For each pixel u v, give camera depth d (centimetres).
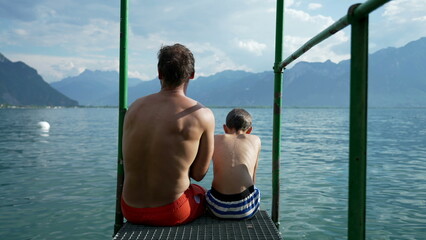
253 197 230
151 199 203
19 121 4434
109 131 2659
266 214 238
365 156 121
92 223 489
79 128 3050
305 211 535
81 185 735
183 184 205
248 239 187
